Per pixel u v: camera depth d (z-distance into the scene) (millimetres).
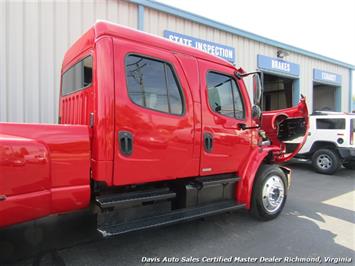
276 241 3752
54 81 6105
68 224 2705
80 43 3332
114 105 2816
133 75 3000
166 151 3211
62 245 2662
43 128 2451
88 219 2840
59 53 6152
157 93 3182
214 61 3832
